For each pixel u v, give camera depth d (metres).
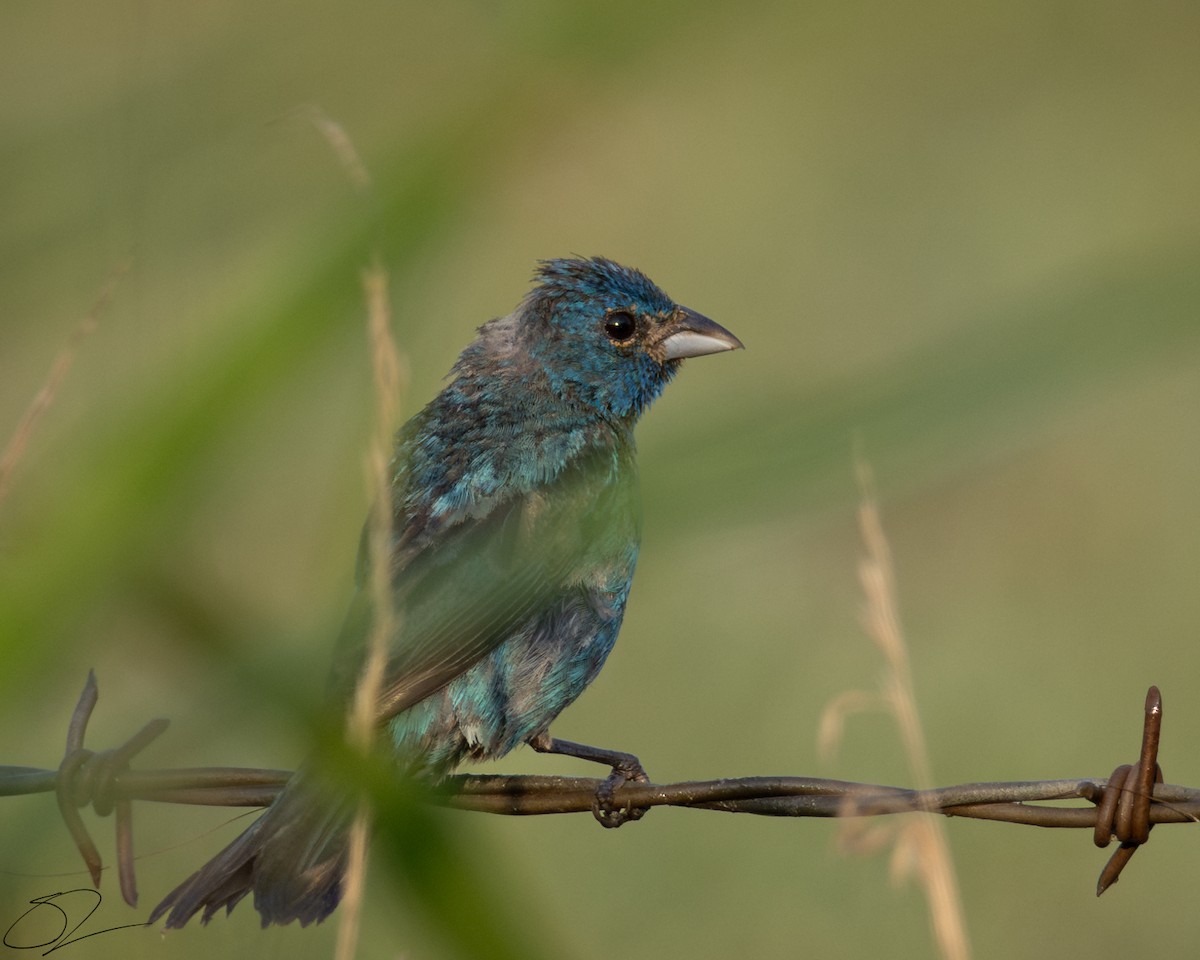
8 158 5.02
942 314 20.22
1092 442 19.06
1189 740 14.83
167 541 3.16
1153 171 23.52
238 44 5.31
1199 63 25.66
